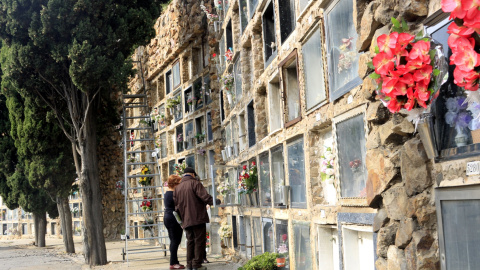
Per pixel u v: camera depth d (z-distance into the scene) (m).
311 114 5.93
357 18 3.39
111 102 13.98
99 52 10.58
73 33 10.53
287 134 6.98
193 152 14.38
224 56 11.36
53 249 19.22
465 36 2.16
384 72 2.54
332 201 5.70
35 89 11.69
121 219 23.03
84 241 12.08
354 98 4.50
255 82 8.88
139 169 19.56
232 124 11.15
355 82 4.48
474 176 2.34
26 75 11.37
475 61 2.09
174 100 15.56
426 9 2.70
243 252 10.43
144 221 17.92
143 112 19.12
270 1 7.64
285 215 7.20
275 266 7.19
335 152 5.08
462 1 2.06
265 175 8.52
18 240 28.05
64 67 11.28
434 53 2.45
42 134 15.77
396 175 3.01
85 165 12.13
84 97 12.06
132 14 11.21
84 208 12.11
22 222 30.06
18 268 12.38
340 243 4.95
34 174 16.02
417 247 2.69
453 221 2.51
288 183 7.03
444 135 2.58
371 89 3.13
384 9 2.95
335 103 5.07
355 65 4.48
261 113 8.88
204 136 13.74
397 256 2.92
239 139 10.54
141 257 12.98
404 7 2.77
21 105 16.09
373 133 3.28
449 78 2.53
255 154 9.16
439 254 2.62
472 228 2.38
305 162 6.20
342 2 4.74
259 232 8.98
